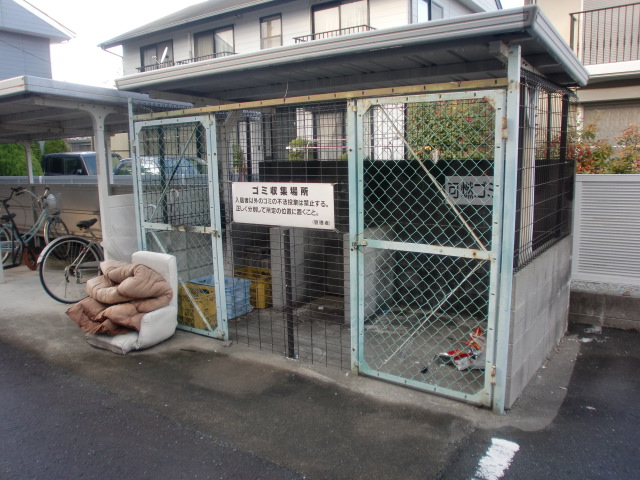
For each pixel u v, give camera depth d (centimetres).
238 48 1603
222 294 427
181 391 351
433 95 301
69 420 316
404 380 346
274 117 510
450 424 301
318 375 369
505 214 287
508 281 292
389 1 1301
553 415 312
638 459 267
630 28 841
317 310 516
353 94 328
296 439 289
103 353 420
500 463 263
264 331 464
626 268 450
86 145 2191
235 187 399
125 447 286
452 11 1481
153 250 484
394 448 278
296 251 517
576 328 469
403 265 504
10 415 323
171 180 475
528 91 323
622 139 599
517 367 323
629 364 390
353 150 334
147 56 1855
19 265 720
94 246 579
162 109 535
